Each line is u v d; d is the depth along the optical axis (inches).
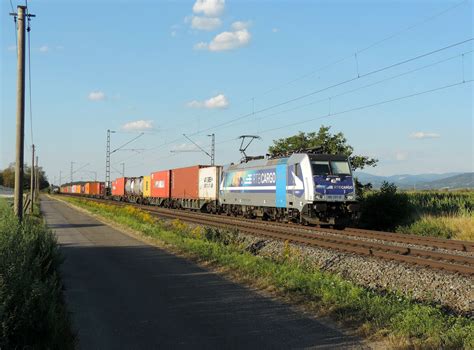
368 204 1151.0
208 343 282.5
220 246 670.5
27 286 272.4
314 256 661.3
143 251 703.7
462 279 476.4
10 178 5703.7
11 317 239.0
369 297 380.8
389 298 385.4
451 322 317.7
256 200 1332.4
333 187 1059.3
